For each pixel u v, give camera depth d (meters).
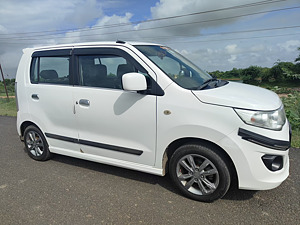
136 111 2.90
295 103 6.58
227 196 2.87
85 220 2.52
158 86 2.77
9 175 3.67
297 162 3.72
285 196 2.84
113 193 3.03
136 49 3.02
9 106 13.16
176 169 2.85
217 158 2.56
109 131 3.18
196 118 2.55
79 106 3.36
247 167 2.44
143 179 3.38
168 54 3.44
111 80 3.14
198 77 3.25
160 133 2.79
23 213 2.68
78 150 3.58
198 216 2.52
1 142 5.47
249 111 2.39
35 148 4.19
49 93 3.68
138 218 2.52
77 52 3.40
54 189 3.19
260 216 2.49
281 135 2.43
